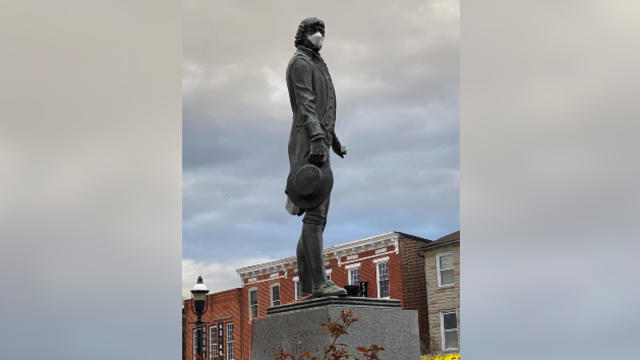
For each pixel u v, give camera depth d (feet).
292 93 21.11
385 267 83.05
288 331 19.83
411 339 19.69
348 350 18.72
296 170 20.44
